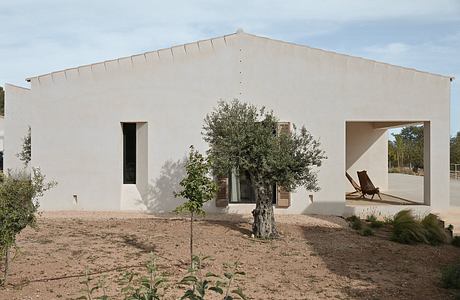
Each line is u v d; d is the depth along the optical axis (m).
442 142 14.49
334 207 14.44
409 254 9.93
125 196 14.91
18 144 19.39
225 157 10.62
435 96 14.46
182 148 14.78
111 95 14.90
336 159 14.51
